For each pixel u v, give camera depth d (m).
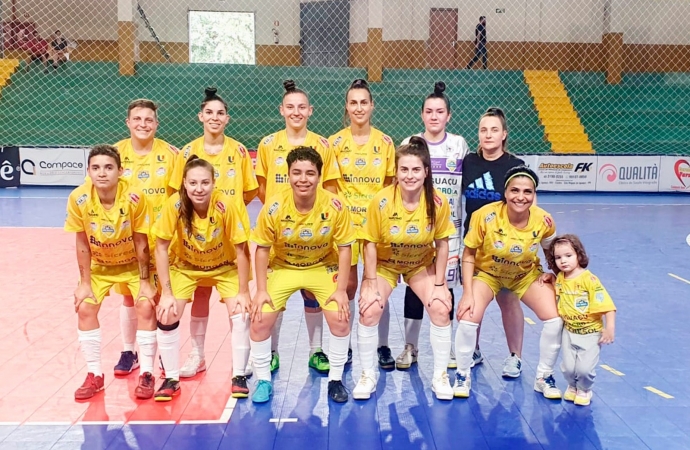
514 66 20.52
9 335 5.25
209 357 4.89
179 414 3.97
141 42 20.23
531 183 3.90
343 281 4.14
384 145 4.70
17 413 3.94
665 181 14.68
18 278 6.94
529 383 4.47
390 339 5.36
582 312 3.96
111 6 20.09
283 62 21.05
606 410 4.05
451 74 19.33
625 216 11.40
